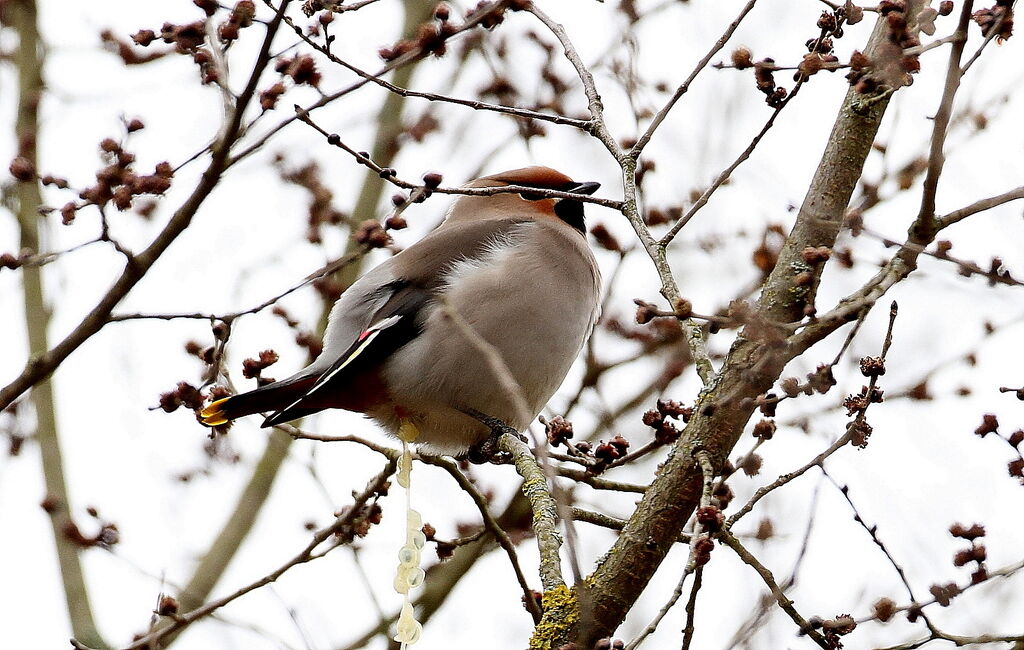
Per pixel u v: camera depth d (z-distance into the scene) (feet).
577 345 38.93
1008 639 26.96
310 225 44.39
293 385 35.65
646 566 27.14
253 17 29.37
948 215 26.30
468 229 39.50
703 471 26.27
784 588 28.22
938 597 27.40
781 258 27.25
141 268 31.27
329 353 37.73
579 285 38.91
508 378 26.32
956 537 28.43
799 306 26.76
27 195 42.34
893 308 26.43
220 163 30.19
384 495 34.76
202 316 32.37
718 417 26.71
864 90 26.22
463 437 38.78
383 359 37.06
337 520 34.63
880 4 25.88
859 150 27.63
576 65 31.60
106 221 30.60
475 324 37.06
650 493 27.30
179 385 33.27
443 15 29.43
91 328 31.91
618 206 29.50
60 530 40.88
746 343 26.81
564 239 39.50
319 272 31.99
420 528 31.42
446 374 36.99
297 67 29.27
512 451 32.22
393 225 31.01
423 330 37.09
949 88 25.07
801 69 27.32
